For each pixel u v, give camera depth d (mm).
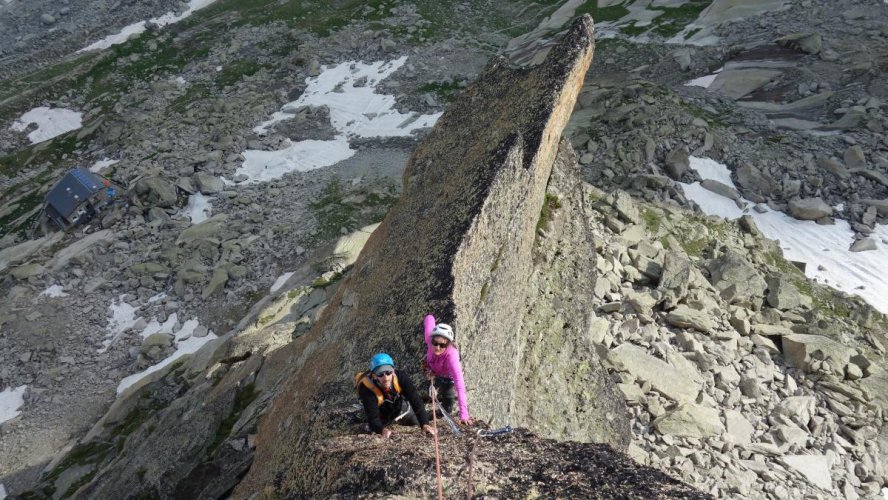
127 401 39094
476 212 12469
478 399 10812
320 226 60531
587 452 6258
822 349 27141
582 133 53469
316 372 14742
